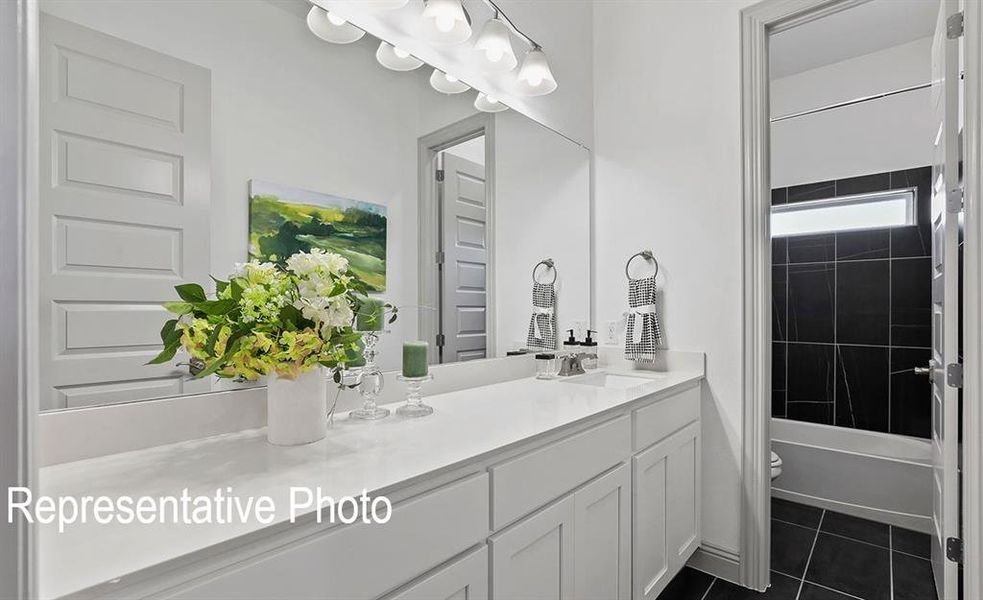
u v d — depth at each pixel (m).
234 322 0.97
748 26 1.98
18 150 0.50
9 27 0.50
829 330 2.97
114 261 0.97
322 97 1.34
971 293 1.44
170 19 1.06
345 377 1.34
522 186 2.02
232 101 1.16
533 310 2.06
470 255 1.79
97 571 0.55
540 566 1.16
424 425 1.20
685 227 2.14
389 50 1.52
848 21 2.58
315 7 1.33
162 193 1.04
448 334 1.70
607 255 2.39
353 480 0.83
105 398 0.96
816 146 3.05
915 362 2.70
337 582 0.75
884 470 2.49
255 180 1.20
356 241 1.42
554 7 2.21
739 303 1.99
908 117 2.76
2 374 0.49
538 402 1.48
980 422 1.42
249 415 1.16
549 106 2.17
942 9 1.67
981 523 1.42
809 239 3.06
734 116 2.01
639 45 2.30
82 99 0.94
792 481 2.77
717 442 2.04
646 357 2.12
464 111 1.77
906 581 1.96
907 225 2.75
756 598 1.88
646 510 1.62
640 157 2.29
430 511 0.89
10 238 0.50
